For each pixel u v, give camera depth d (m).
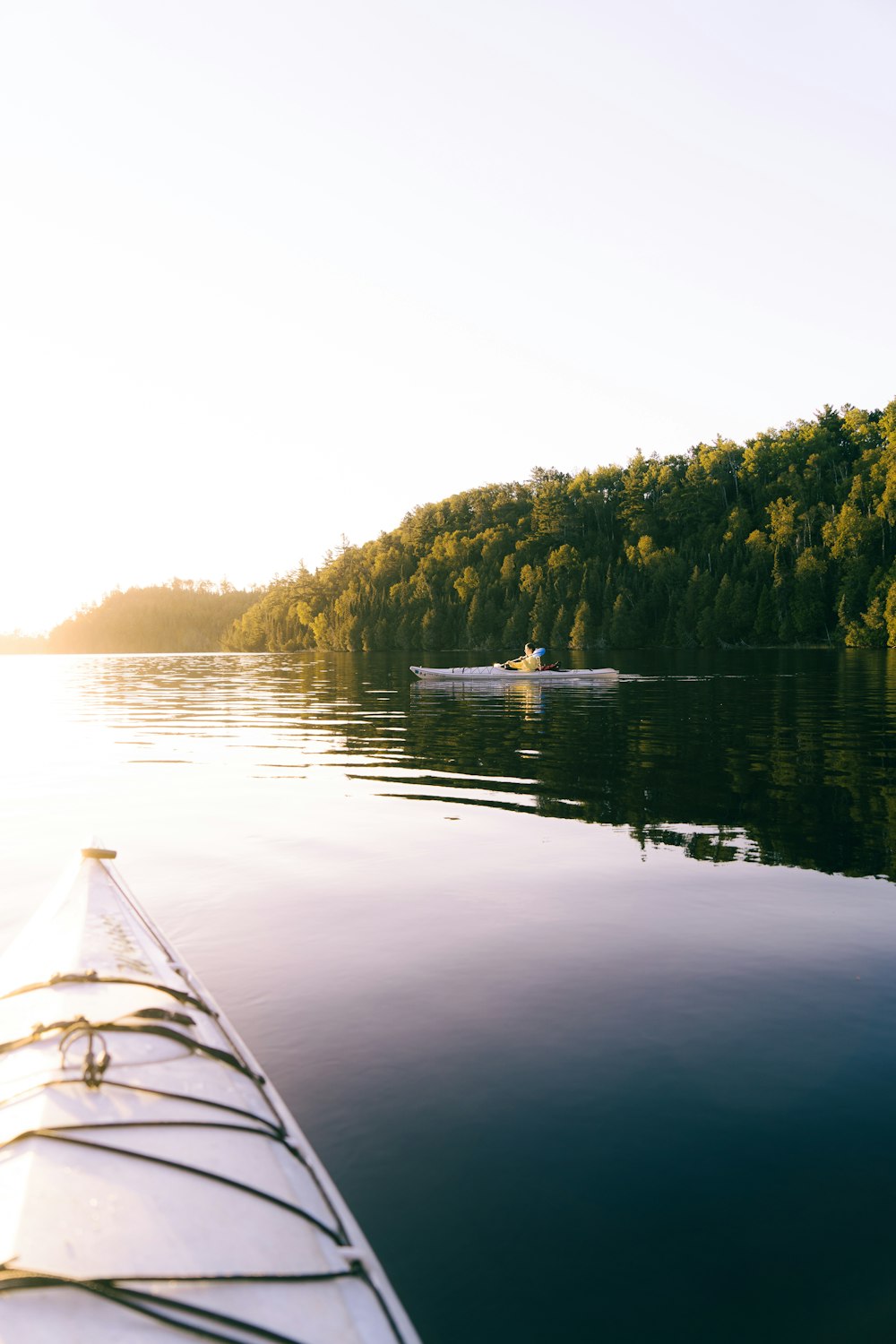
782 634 85.06
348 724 21.52
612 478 127.50
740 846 8.87
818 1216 3.50
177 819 10.64
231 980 5.68
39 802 11.88
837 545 84.06
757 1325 2.98
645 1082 4.45
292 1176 3.27
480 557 121.31
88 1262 2.50
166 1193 2.92
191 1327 2.39
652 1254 3.30
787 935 6.42
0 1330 2.25
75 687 42.44
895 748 15.27
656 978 5.68
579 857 8.55
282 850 9.00
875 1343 2.90
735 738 16.88
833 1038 4.89
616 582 98.38
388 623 120.50
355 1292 2.71
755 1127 4.07
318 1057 4.69
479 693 31.27
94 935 5.23
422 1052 4.74
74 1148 3.06
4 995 4.45
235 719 23.98
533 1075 4.52
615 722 20.17
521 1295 3.11
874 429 102.50
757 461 106.69
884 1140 3.98
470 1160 3.83
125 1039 3.91
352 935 6.50
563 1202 3.58
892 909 6.96
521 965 5.92
